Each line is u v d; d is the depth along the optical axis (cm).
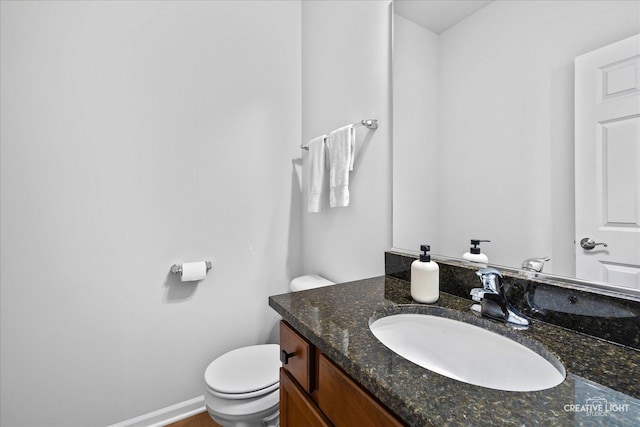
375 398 52
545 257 72
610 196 61
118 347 138
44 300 123
